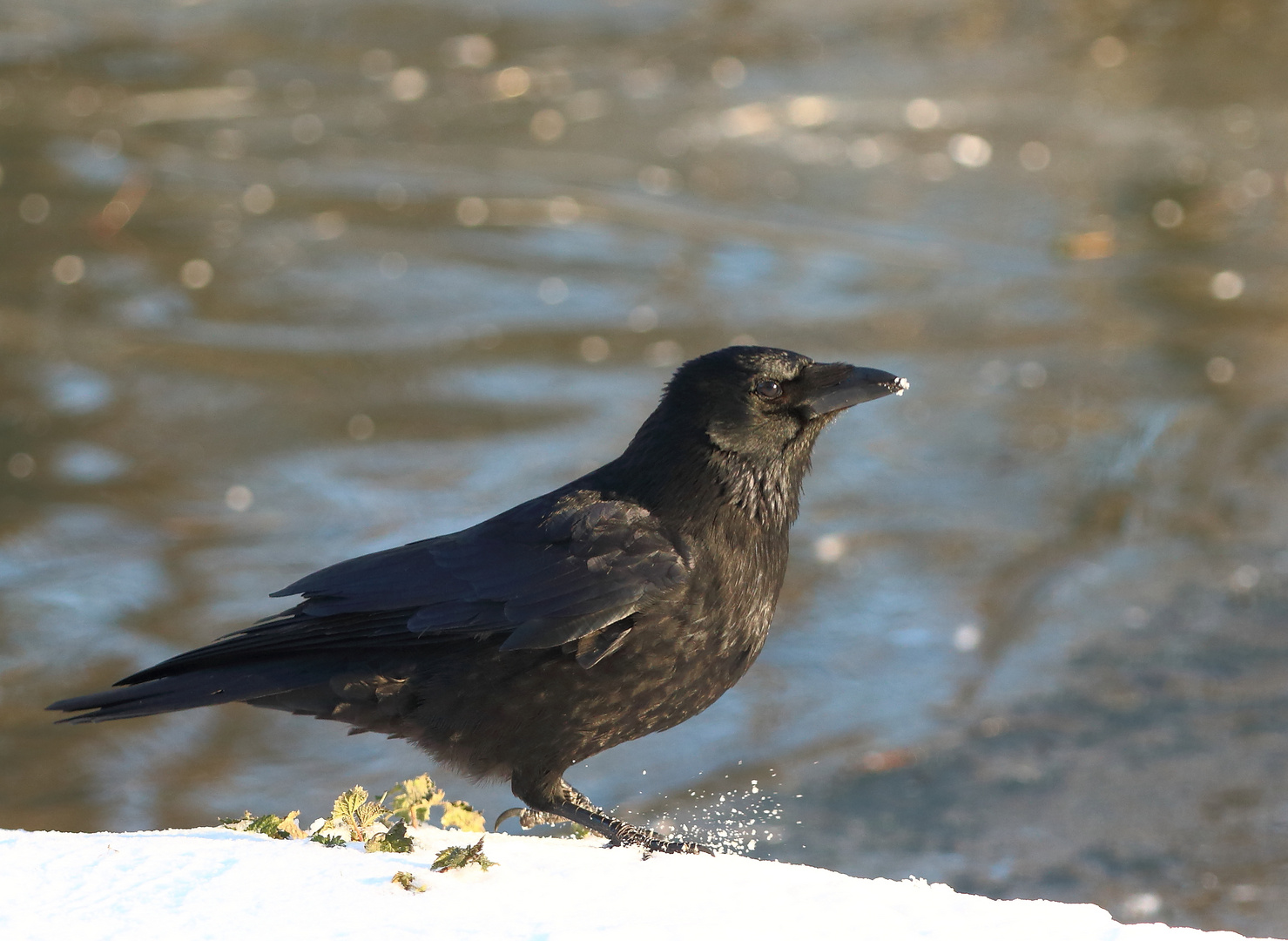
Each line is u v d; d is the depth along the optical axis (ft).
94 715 19.44
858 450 52.65
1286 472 50.21
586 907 16.44
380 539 44.80
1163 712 37.04
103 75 87.56
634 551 20.20
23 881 16.79
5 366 55.31
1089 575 44.45
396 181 75.36
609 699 20.16
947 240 71.05
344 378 55.57
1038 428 53.88
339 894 16.46
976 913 16.71
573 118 84.38
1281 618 41.63
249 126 81.41
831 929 16.14
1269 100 87.66
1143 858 30.68
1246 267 68.18
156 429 51.37
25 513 45.78
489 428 52.37
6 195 71.10
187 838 18.16
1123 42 97.71
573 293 64.03
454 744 20.27
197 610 40.93
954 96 88.74
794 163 79.71
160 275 63.62
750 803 33.86
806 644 41.19
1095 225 72.49
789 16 100.94
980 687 38.88
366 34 95.71
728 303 63.72
